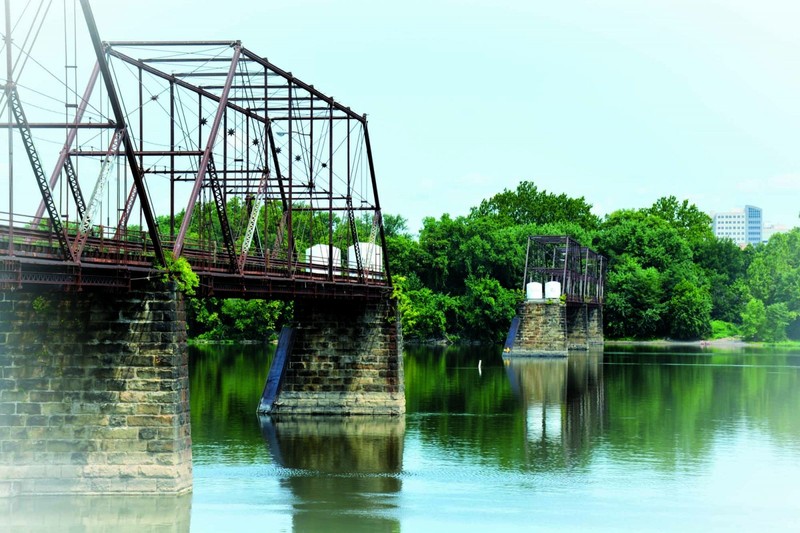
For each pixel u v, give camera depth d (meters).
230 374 131.00
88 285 52.56
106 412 55.94
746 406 103.75
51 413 56.09
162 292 55.88
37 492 55.84
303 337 93.81
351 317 93.12
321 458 72.06
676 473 68.44
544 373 143.50
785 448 78.12
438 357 179.50
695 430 87.12
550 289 181.75
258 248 96.06
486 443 79.31
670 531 54.31
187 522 54.09
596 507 59.03
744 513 57.91
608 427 88.44
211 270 64.94
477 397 111.19
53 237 51.38
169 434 55.53
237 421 88.44
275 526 53.88
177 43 68.88
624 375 140.50
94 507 55.12
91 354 56.09
